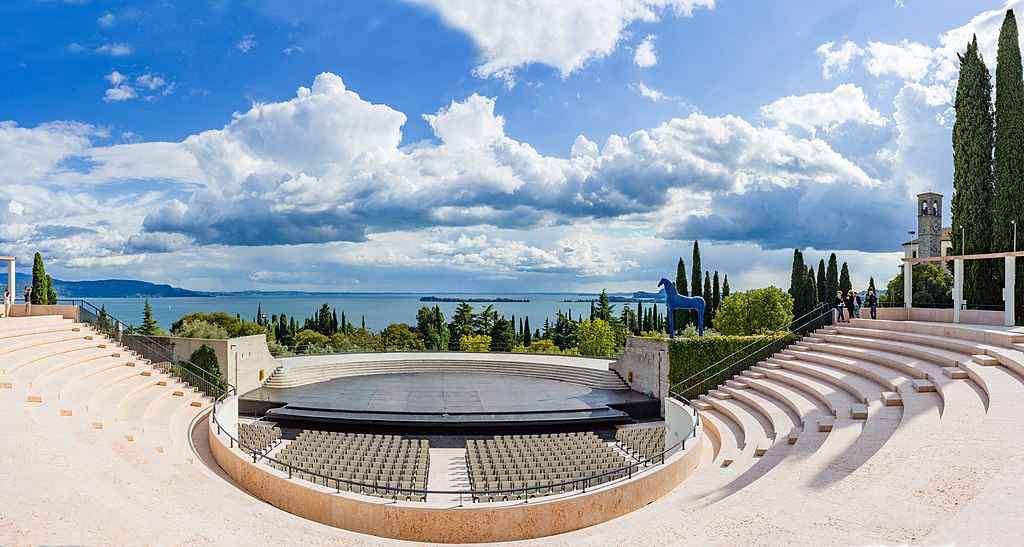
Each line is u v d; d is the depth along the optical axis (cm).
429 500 1588
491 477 1741
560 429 2761
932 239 5966
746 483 1259
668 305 3347
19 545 620
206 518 884
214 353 3123
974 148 3045
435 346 8169
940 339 1883
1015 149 2883
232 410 2264
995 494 650
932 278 4569
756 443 1669
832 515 758
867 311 2741
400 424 2716
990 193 3025
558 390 3466
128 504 838
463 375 4006
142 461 1191
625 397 3250
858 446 1166
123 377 2091
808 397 1938
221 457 1588
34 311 2544
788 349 2633
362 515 1211
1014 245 2644
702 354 3000
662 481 1410
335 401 3081
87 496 809
